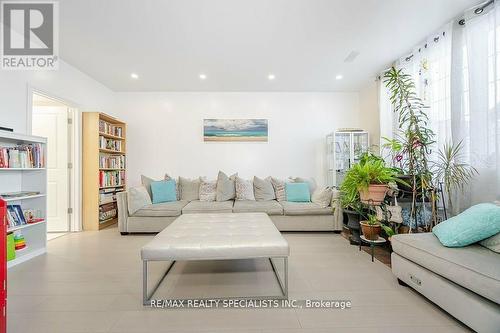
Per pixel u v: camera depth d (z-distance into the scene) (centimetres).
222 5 209
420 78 282
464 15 226
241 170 453
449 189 228
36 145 260
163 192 378
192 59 316
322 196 349
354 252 260
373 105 407
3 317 123
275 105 456
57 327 135
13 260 225
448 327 134
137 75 371
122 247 279
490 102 211
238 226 212
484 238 148
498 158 203
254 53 300
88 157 361
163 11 216
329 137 439
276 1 205
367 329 133
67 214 350
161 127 448
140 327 135
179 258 160
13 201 253
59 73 313
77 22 232
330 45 283
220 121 450
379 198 237
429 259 151
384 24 243
